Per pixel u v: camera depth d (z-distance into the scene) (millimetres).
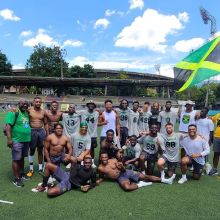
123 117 10203
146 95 67312
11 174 8734
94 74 82500
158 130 9367
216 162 9141
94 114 9508
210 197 7137
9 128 7625
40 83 51406
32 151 8664
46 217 5855
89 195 7090
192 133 8383
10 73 80562
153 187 7793
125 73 87125
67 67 82062
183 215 6078
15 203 6531
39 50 81812
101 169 8102
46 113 8930
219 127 9016
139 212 6184
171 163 8508
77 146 8547
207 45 9602
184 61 9883
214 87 50562
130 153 8836
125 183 7516
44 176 7305
